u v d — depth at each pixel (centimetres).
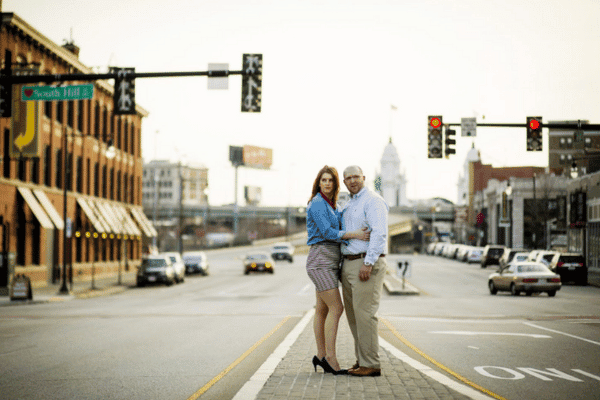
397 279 4478
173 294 3403
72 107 4525
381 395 673
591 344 1267
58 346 1266
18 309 2477
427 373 822
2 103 1788
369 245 762
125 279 4869
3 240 3509
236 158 18988
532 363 1020
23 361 1069
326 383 739
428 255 11206
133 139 6050
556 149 11094
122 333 1502
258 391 705
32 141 3428
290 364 904
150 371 948
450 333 1468
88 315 2117
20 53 3641
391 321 1792
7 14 3394
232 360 1059
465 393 695
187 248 13350
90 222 4647
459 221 11581
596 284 3878
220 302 2741
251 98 1761
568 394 774
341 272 796
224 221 18388
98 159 5059
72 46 4669
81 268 4641
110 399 747
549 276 2969
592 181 5409
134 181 6088
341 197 1594
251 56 1761
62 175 4328
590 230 5475
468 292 3381
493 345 1248
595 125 2255
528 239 8431
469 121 2366
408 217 15450
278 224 19800
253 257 5534
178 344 1280
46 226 3691
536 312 2131
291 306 2484
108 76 1778
